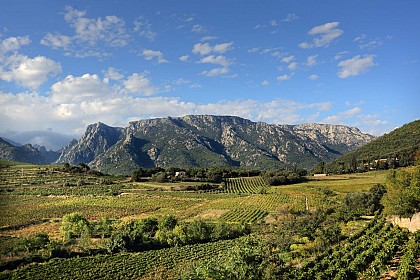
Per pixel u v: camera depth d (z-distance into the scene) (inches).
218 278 1333.7
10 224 2896.2
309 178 5910.4
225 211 4033.0
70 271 1998.0
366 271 1397.6
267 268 1424.7
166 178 6205.7
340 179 5354.3
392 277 1366.9
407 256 1424.7
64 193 4832.7
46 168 6122.1
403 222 2507.4
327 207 3526.1
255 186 5807.1
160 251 2485.2
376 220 2657.5
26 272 1950.1
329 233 2358.5
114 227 3105.3
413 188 2378.2
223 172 6835.6
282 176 5944.9
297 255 2068.2
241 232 3034.0
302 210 3518.7
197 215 3927.2
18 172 5009.8
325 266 1582.2
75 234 2844.5
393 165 5408.5
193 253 2381.9
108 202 4549.7
